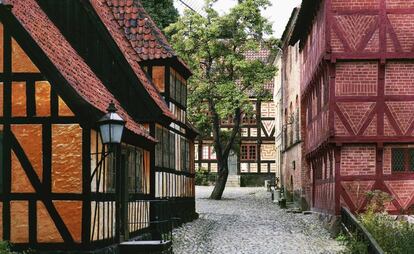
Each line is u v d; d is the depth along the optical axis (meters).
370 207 21.16
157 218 19.72
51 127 13.87
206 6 40.62
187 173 27.78
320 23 24.44
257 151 60.69
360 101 22.53
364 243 17.38
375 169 22.47
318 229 24.45
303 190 33.34
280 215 31.84
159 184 21.34
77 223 13.71
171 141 23.84
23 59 13.93
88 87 15.55
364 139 22.42
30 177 13.80
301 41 32.78
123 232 17.03
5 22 13.89
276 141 53.53
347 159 22.55
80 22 18.34
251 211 34.75
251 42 40.78
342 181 22.45
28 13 15.45
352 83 22.59
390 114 22.50
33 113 13.89
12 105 13.91
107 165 15.16
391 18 22.59
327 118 23.19
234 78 42.22
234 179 60.34
